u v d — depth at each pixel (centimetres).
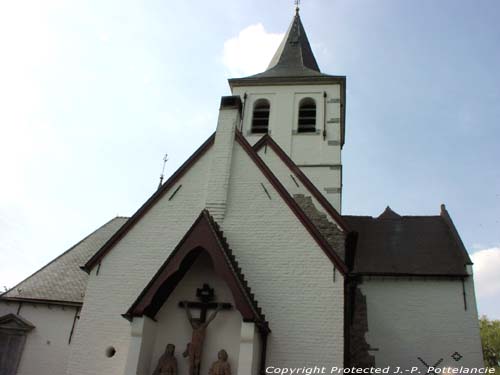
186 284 1248
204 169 1456
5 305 1942
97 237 2377
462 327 1877
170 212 1410
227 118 1509
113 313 1304
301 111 2605
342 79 2633
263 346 1181
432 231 2320
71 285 2005
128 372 1076
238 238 1330
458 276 1964
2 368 1814
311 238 1303
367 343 1894
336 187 2297
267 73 2823
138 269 1350
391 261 2100
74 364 1252
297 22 3306
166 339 1184
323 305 1220
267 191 1385
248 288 1212
